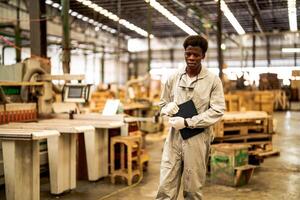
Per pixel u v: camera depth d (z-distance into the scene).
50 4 12.22
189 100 2.69
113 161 5.01
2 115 4.56
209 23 13.52
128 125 5.54
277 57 19.89
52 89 5.59
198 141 2.66
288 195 4.41
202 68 2.72
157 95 11.42
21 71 5.18
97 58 19.83
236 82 16.33
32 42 6.69
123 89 12.79
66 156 4.46
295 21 13.99
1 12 11.64
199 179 2.70
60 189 4.36
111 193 4.48
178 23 14.61
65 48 6.02
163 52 21.44
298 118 13.83
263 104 11.77
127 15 13.48
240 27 15.48
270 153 6.55
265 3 11.77
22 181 3.63
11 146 3.49
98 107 8.80
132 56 22.38
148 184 4.92
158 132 10.01
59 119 5.13
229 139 5.89
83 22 15.82
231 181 4.82
